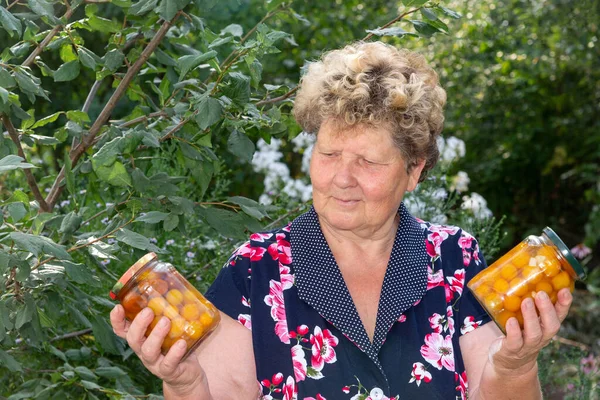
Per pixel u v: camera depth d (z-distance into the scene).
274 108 2.32
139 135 2.19
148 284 1.48
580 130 7.29
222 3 3.00
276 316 1.69
